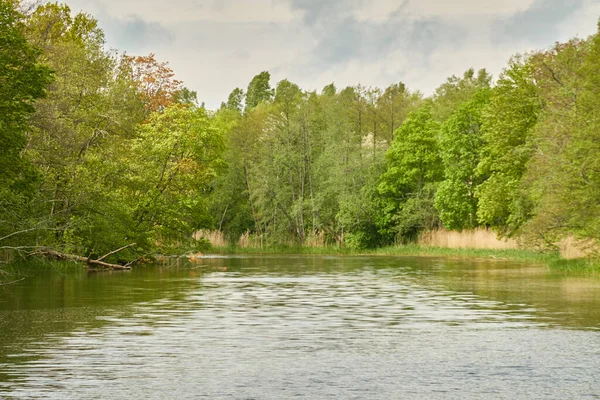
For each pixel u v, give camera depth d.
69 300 26.02
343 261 58.62
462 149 74.88
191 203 54.75
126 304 24.77
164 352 15.60
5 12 34.91
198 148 59.41
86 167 45.50
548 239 45.59
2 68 33.47
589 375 13.44
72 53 49.62
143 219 52.06
